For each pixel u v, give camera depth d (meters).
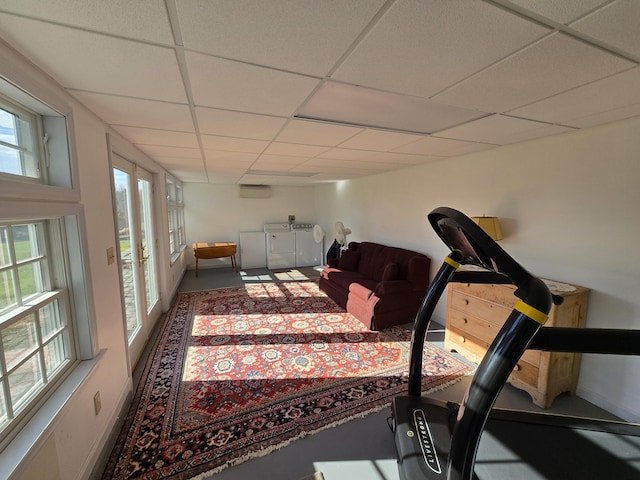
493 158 2.74
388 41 0.98
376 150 2.81
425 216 3.67
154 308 3.46
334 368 2.55
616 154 1.90
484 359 0.87
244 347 2.93
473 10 0.82
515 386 2.21
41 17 0.83
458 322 2.74
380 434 1.81
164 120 1.86
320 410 2.02
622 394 1.94
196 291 4.90
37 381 1.28
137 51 1.04
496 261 0.90
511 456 1.37
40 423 1.14
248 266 6.81
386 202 4.46
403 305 3.48
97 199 1.79
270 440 1.76
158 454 1.65
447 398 2.16
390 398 2.15
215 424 1.88
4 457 0.98
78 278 1.53
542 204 2.35
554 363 2.00
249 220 7.05
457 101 1.53
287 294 4.75
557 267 2.26
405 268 3.66
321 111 1.70
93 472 1.51
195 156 3.15
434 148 2.72
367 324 3.42
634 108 1.63
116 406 1.90
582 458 1.35
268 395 2.18
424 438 1.43
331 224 6.57
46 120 1.38
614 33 0.93
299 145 2.58
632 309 1.87
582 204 2.09
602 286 2.00
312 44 1.00
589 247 2.06
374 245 4.56
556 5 0.80
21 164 1.27
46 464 1.14
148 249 3.49
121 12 0.82
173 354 2.78
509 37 0.95
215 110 1.67
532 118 1.82
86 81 1.28
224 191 6.77
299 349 2.89
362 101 1.54
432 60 1.11
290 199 7.35
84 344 1.58
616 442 1.44
